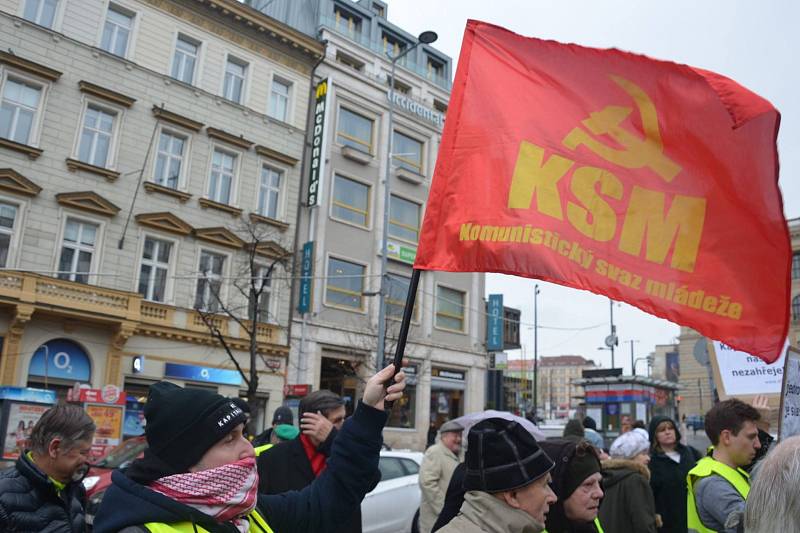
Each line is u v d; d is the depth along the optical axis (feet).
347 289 88.89
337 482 8.76
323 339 84.12
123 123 70.90
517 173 11.18
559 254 10.75
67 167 66.59
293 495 8.80
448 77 112.47
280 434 18.93
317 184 85.05
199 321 73.51
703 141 10.73
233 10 80.48
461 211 11.21
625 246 10.82
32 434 11.42
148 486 6.54
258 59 83.66
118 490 6.34
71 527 11.25
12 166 63.41
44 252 64.23
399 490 32.76
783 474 6.28
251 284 70.74
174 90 75.36
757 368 19.30
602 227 10.91
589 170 11.14
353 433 8.99
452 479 11.26
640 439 18.57
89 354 65.46
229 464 6.73
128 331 66.39
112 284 67.87
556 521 10.21
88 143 69.05
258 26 82.94
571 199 11.03
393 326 89.76
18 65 64.54
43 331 62.90
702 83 10.78
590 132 11.28
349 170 91.66
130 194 70.38
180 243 73.36
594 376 93.66
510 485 8.41
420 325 96.73
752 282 10.32
